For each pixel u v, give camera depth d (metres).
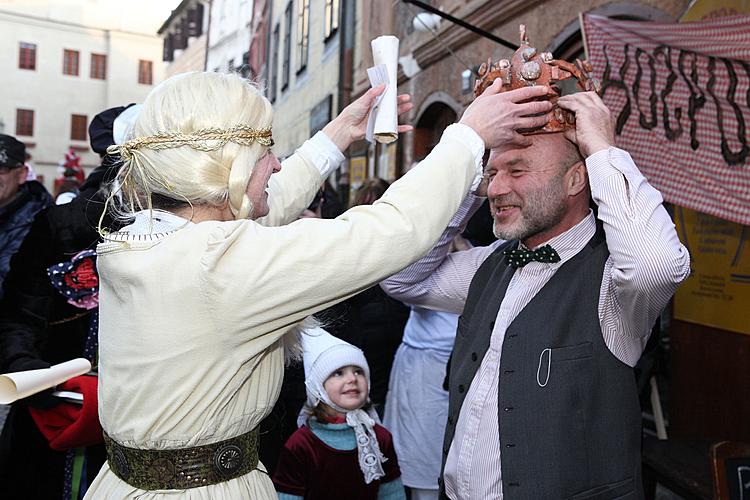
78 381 1.59
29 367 1.62
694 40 2.67
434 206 1.07
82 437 1.56
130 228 1.11
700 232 3.40
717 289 3.28
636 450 1.31
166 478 1.07
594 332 1.30
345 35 8.71
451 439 1.46
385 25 7.50
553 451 1.26
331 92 9.23
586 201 1.41
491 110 1.18
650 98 2.88
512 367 1.33
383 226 1.04
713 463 1.81
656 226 1.21
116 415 1.08
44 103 29.23
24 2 28.95
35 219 1.85
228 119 1.07
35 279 1.80
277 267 1.00
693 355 3.47
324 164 1.56
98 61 30.16
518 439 1.29
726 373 3.21
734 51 2.54
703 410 3.38
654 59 2.85
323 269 1.01
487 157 1.45
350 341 2.73
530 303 1.37
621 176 1.25
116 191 1.16
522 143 1.31
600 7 3.99
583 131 1.30
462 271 1.69
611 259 1.34
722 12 3.06
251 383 1.10
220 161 1.06
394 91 1.33
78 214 1.82
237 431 1.10
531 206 1.34
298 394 2.46
